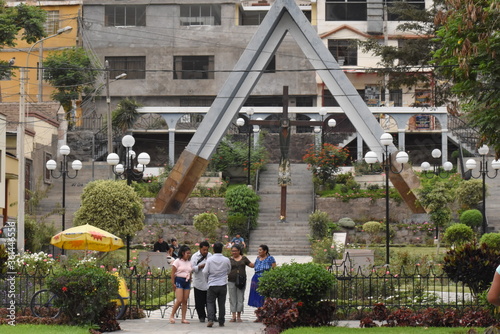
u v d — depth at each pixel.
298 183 53.41
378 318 17.91
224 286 18.02
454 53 17.50
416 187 42.31
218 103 42.38
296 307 16.34
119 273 21.42
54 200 48.75
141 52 68.06
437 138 62.22
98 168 54.06
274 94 67.50
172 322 18.58
